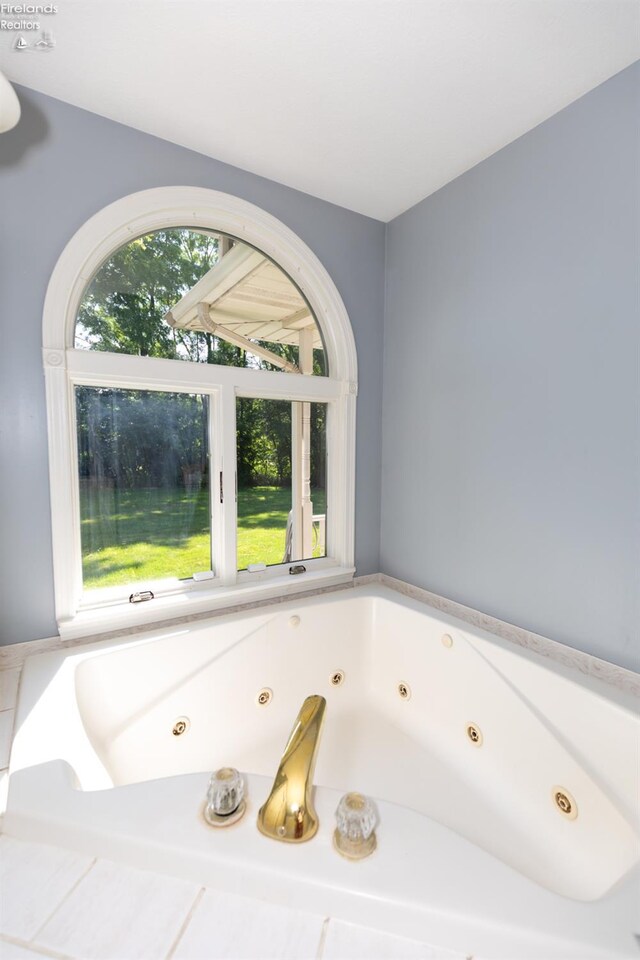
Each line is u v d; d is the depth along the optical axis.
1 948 0.58
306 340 1.94
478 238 1.60
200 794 0.81
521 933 0.60
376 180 1.71
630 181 1.14
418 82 1.22
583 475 1.29
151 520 1.62
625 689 1.19
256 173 1.68
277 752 1.57
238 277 1.76
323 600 1.83
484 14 1.01
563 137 1.30
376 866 0.68
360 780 1.43
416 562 1.94
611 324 1.20
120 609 1.49
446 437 1.76
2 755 0.92
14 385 1.30
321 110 1.34
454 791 1.39
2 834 0.76
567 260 1.30
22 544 1.34
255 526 1.85
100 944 0.59
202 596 1.63
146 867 0.71
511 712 1.36
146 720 1.40
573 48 1.09
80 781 0.88
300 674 1.73
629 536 1.18
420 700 1.69
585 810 1.14
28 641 1.35
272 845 0.71
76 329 1.44
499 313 1.53
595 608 1.26
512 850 1.18
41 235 1.31
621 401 1.19
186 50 1.12
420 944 0.61
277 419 1.90
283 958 0.59
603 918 0.62
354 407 2.00
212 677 1.53
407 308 1.94
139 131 1.45
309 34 1.07
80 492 1.47
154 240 1.58
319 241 1.86
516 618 1.50
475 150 1.52
